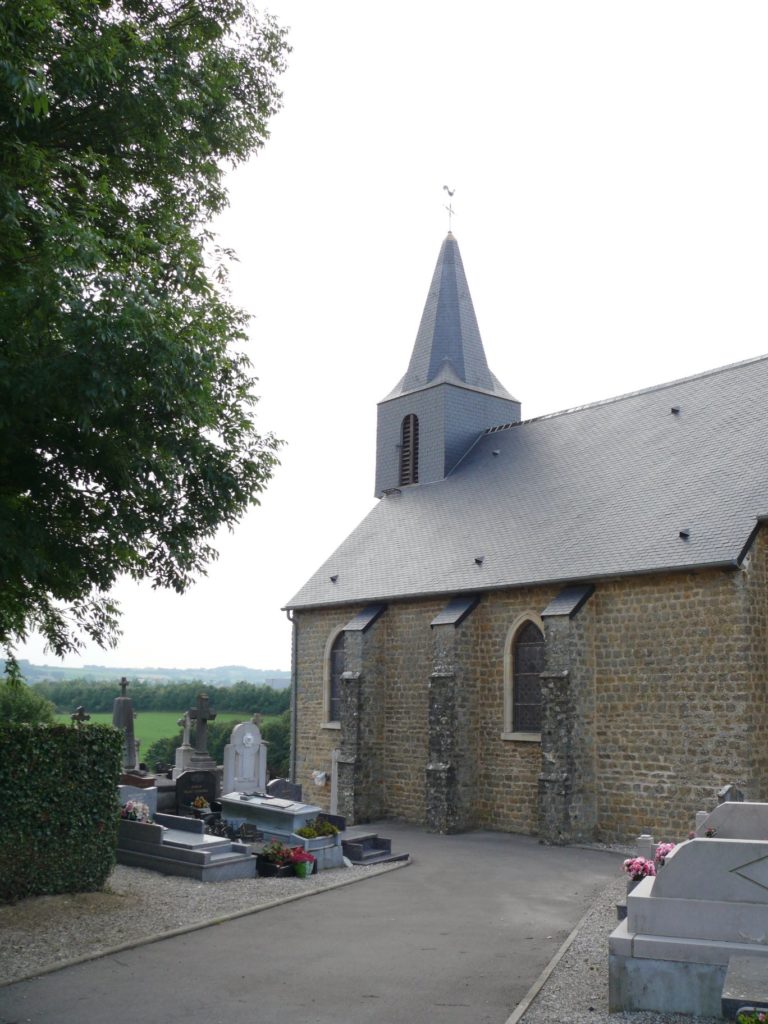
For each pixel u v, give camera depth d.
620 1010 7.56
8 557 9.32
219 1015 7.73
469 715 21.86
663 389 24.20
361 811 23.77
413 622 24.14
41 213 9.35
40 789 11.23
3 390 8.45
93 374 8.28
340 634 26.64
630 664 18.98
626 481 21.92
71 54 9.77
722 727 17.39
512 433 27.84
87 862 11.77
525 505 23.92
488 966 9.29
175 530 10.23
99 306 8.62
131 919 10.77
